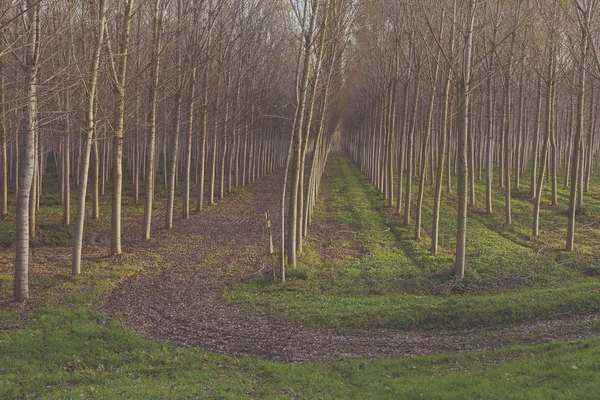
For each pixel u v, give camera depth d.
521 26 23.53
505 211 27.83
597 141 51.72
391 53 28.44
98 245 21.91
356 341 11.97
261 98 40.72
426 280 17.16
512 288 16.48
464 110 16.73
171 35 21.95
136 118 26.67
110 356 10.46
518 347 10.76
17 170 34.53
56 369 9.80
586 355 9.47
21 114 20.12
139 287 15.87
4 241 20.75
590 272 17.88
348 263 19.58
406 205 27.09
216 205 34.44
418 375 9.72
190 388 9.03
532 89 41.00
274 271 16.97
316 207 34.22
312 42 17.00
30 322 11.88
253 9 31.70
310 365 10.44
